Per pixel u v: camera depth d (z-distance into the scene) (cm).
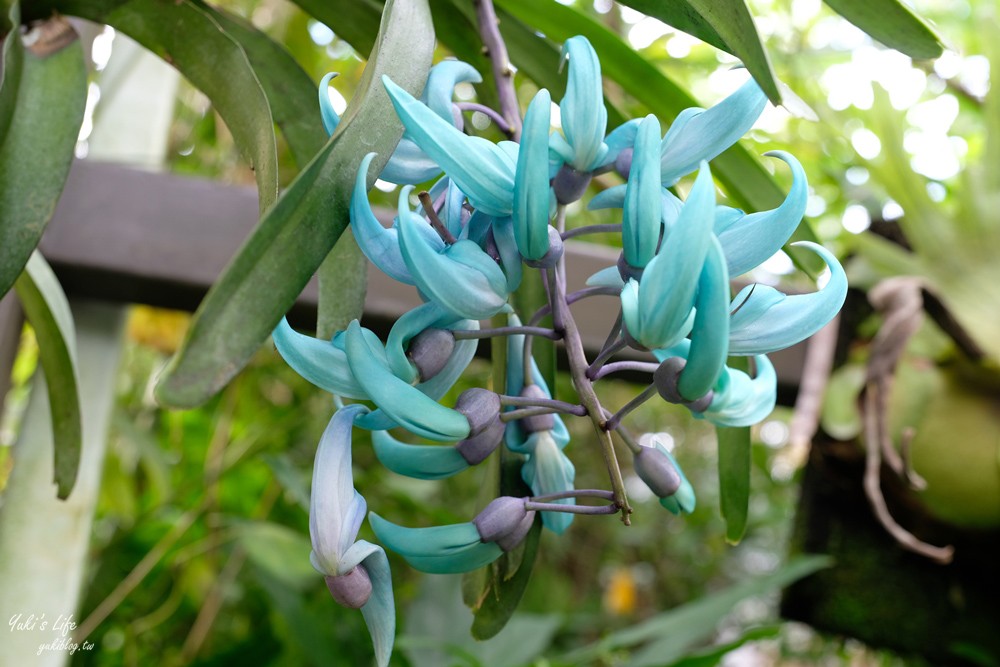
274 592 105
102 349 83
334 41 138
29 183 46
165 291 81
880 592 100
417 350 38
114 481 138
